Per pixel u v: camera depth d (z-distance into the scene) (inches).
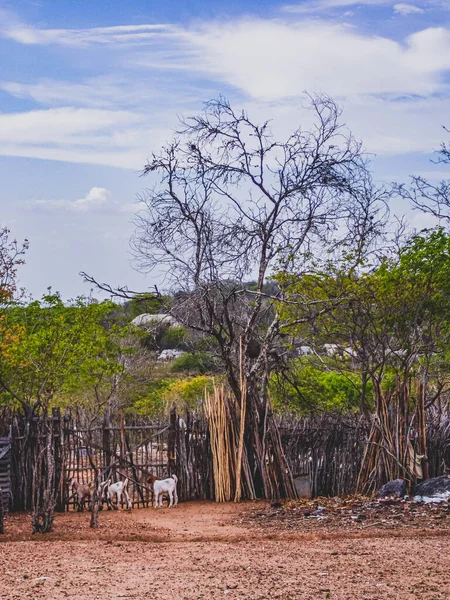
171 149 730.2
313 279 748.6
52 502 532.7
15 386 809.5
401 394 711.7
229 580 361.4
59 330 847.7
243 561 411.5
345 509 617.0
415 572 376.8
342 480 722.8
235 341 752.3
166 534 525.3
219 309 785.6
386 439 701.9
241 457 706.8
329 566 394.0
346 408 888.9
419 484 673.0
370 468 709.9
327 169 746.2
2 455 633.0
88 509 663.1
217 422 710.5
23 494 650.2
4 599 325.4
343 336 760.3
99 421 830.5
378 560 409.4
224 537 508.1
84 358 904.3
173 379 1428.4
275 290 812.0
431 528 528.4
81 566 399.9
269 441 722.2
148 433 713.0
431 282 753.0
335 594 330.0
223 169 735.7
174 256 731.4
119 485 657.0
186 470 705.0
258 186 745.0
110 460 671.8
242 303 794.2
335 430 727.7
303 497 709.3
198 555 433.4
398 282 743.1
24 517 611.8
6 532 529.7
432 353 845.2
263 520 593.0
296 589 340.5
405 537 498.0
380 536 504.1
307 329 797.2
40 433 623.5
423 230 784.9
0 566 400.5
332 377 942.4
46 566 400.8
